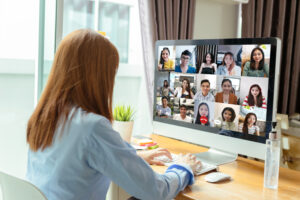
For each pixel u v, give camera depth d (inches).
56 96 35.9
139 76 100.8
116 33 97.0
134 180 34.9
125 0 96.9
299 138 87.1
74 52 35.8
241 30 113.6
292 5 119.9
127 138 66.7
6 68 78.6
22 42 79.9
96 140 33.9
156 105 68.0
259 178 49.0
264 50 49.1
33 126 37.0
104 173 34.5
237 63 52.8
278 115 102.0
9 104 79.9
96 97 36.5
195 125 60.1
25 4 79.1
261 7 112.4
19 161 82.5
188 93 61.1
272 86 48.4
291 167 89.7
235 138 53.7
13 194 35.5
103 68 36.8
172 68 64.0
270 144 44.4
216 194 41.9
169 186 38.6
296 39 123.1
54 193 34.9
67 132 34.7
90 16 90.4
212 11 109.1
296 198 41.3
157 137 74.8
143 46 86.3
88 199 35.5
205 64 57.7
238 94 53.0
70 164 34.3
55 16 78.7
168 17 88.7
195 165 49.0
